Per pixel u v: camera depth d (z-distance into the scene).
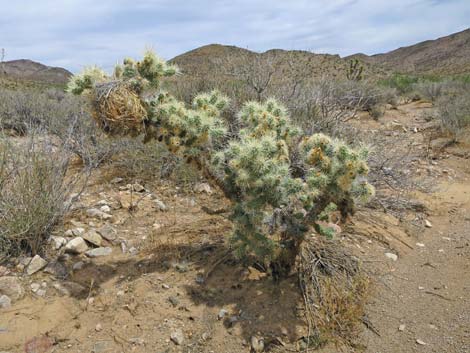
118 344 2.34
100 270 2.89
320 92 6.18
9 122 6.04
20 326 2.37
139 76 2.60
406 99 13.86
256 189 2.48
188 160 2.80
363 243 3.44
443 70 41.59
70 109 6.27
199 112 2.71
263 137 2.49
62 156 3.57
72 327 2.43
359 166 2.31
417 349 2.38
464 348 2.36
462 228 3.85
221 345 2.39
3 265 2.82
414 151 6.29
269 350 2.37
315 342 2.41
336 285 2.77
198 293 2.72
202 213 3.77
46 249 3.01
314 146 2.36
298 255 2.97
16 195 2.98
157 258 3.03
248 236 2.58
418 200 4.41
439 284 2.97
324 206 2.52
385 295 2.85
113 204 3.84
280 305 2.65
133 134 2.63
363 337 2.48
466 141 6.81
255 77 6.63
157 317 2.53
